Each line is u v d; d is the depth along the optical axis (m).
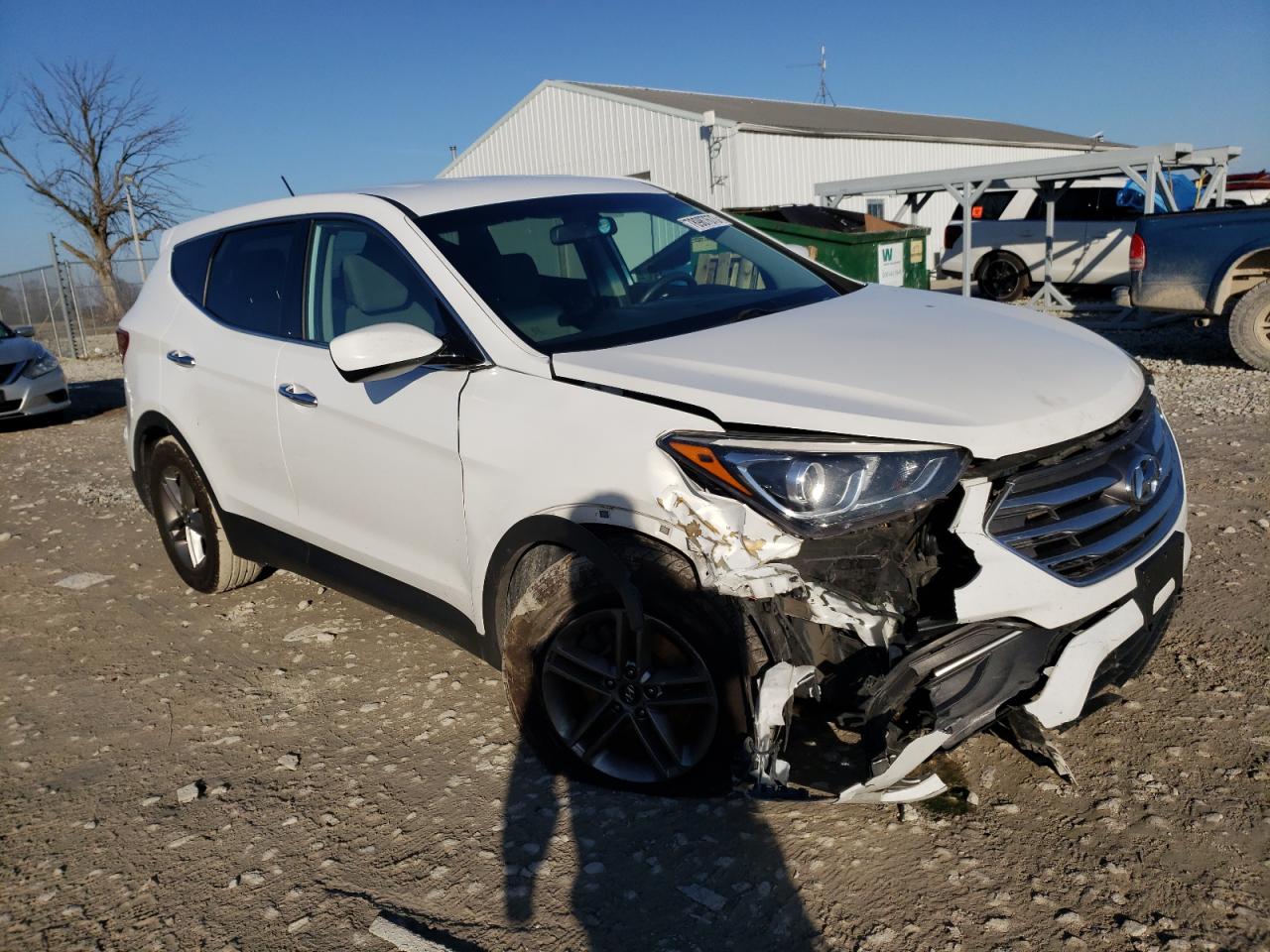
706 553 2.48
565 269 3.48
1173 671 3.36
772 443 2.44
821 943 2.30
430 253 3.36
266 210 4.19
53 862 2.89
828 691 2.59
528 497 2.84
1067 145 33.72
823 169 24.61
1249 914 2.27
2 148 36.47
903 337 2.97
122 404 13.25
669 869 2.59
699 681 2.66
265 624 4.54
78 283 23.36
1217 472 5.61
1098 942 2.23
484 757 3.23
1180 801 2.68
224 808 3.08
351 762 3.29
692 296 3.56
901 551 2.50
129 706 3.84
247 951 2.44
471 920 2.48
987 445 2.39
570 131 25.27
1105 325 12.62
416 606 3.43
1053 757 2.64
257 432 3.92
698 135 22.69
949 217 29.55
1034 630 2.47
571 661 2.88
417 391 3.21
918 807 2.75
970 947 2.25
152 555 5.73
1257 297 8.72
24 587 5.32
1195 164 13.76
